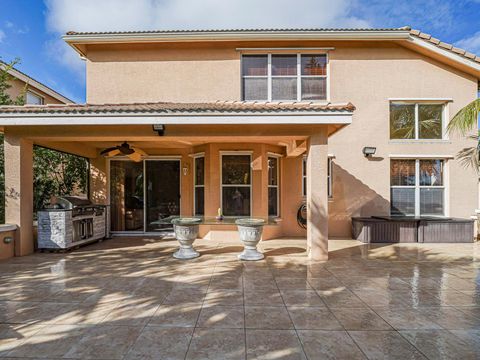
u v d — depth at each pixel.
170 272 5.37
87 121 5.88
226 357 2.71
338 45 9.09
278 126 6.22
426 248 7.56
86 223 7.67
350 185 9.16
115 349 2.83
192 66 9.11
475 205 9.04
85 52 9.16
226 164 8.70
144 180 9.48
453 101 9.14
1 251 6.18
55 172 9.40
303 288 4.53
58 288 4.50
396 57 9.16
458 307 3.81
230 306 3.84
